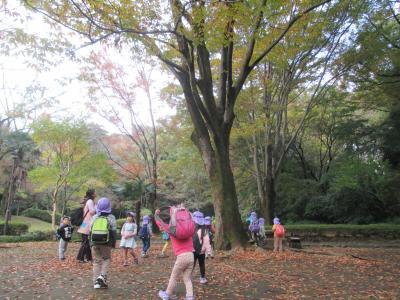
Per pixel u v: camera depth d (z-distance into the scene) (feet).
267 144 62.64
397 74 52.21
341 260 33.04
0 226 64.75
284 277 24.11
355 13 47.93
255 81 58.49
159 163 79.51
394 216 71.00
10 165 83.51
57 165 67.56
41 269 26.05
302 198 79.25
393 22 55.16
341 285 21.88
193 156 76.54
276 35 40.75
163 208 21.35
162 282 21.79
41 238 59.57
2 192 99.55
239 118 61.72
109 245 20.08
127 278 23.07
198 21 28.63
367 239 59.82
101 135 80.64
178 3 28.84
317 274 25.72
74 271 25.22
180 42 34.14
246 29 36.32
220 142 39.99
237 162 77.56
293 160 86.48
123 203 93.71
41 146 73.20
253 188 80.48
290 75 56.34
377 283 22.63
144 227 34.99
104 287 19.92
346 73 55.11
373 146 68.80
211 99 39.04
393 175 65.82
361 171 65.92
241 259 32.45
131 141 77.56
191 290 16.42
